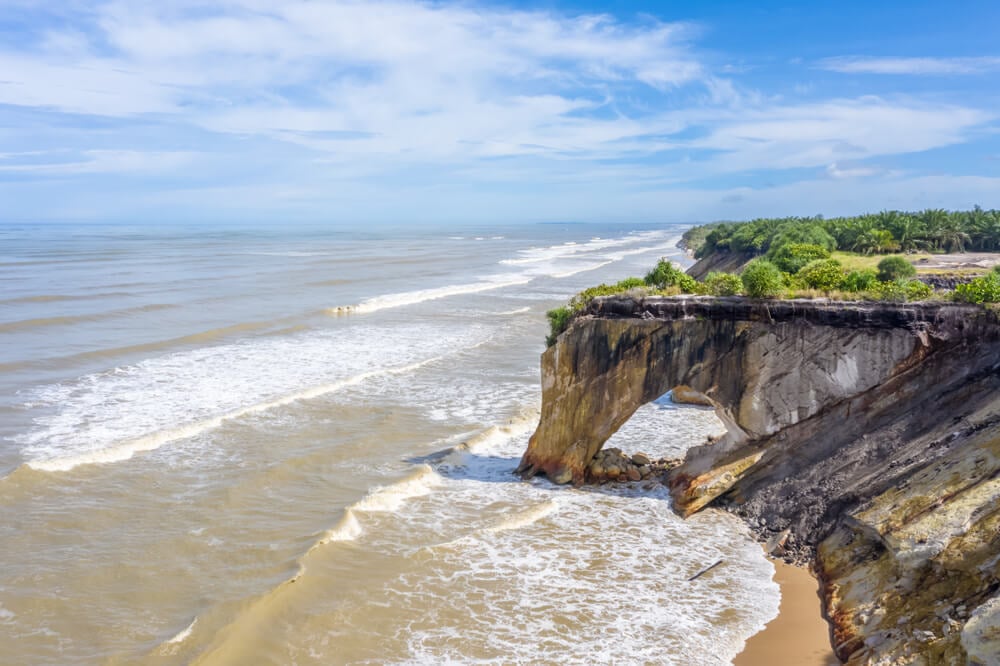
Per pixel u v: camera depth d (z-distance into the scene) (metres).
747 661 15.91
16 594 18.42
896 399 21.31
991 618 12.71
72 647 16.39
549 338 26.53
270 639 16.89
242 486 25.17
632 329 24.03
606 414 24.77
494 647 16.59
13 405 33.91
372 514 23.30
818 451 22.06
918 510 17.05
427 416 33.62
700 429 32.16
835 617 16.92
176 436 30.17
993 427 18.33
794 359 22.27
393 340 51.16
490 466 27.48
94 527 22.20
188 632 16.81
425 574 19.70
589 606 18.20
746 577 19.38
